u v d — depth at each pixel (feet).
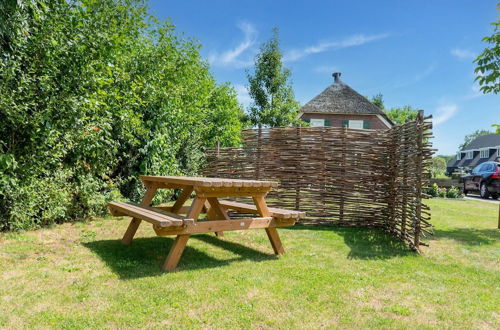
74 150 19.29
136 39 26.20
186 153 30.94
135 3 28.53
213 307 9.11
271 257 14.20
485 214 29.89
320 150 22.54
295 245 16.47
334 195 22.41
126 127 22.13
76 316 8.38
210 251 14.93
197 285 10.64
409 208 17.33
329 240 17.81
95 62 18.69
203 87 39.06
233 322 8.32
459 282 11.80
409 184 17.25
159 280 10.99
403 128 18.37
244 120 61.05
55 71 16.96
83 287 10.22
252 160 24.30
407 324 8.55
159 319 8.36
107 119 20.04
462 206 36.37
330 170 22.50
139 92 24.18
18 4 13.89
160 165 26.21
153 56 25.57
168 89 26.66
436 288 11.13
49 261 12.69
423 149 15.56
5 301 9.14
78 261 12.78
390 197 20.25
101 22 19.85
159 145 25.34
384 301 9.94
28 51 16.05
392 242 17.84
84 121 18.95
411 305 9.72
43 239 15.72
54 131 17.04
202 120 37.96
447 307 9.68
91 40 18.25
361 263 13.65
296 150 22.93
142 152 24.23
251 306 9.22
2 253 13.26
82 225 19.27
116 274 11.44
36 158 16.97
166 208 17.63
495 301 10.22
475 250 16.52
